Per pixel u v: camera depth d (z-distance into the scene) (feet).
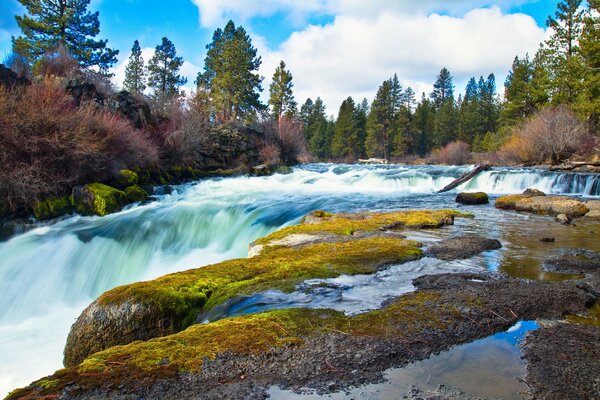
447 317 12.43
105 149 55.77
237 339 10.88
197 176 83.71
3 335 22.74
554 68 124.06
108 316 14.66
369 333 11.31
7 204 45.11
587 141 99.96
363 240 23.98
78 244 36.01
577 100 113.39
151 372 9.32
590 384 8.80
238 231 38.50
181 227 40.22
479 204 44.80
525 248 22.94
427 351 10.36
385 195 56.08
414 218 31.17
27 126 47.34
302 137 137.28
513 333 11.50
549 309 13.23
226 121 120.16
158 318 14.47
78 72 91.40
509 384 8.86
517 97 153.07
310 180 79.51
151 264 32.73
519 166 105.60
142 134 72.84
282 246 23.70
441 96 321.32
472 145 238.07
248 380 9.06
